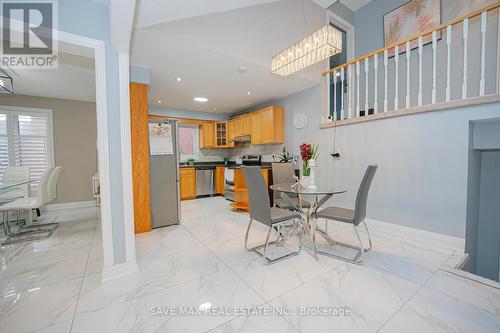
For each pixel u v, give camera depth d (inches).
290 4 119.6
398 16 139.3
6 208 112.1
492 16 105.7
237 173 170.1
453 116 90.0
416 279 70.1
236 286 67.7
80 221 143.8
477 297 60.9
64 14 62.6
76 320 54.2
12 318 55.0
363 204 83.6
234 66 116.0
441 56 123.0
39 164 169.0
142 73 115.6
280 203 113.4
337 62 167.3
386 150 110.7
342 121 128.2
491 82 107.0
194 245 100.0
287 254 89.8
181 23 86.7
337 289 65.6
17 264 84.0
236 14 100.7
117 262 73.1
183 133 243.9
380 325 51.5
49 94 162.4
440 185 94.1
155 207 124.3
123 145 72.6
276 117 175.3
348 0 152.4
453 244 91.0
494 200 110.7
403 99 139.0
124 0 49.6
